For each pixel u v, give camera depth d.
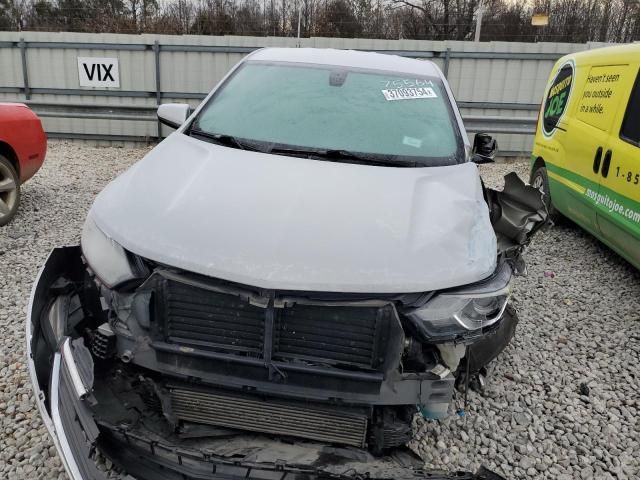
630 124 4.82
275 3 18.02
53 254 2.53
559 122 6.26
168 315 2.06
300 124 3.19
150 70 10.78
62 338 2.17
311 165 2.79
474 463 2.78
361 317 2.01
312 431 2.09
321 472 1.90
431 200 2.55
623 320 4.41
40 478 2.48
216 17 17.83
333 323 2.01
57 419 1.97
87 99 10.99
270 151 2.97
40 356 2.19
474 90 10.62
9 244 5.14
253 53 4.02
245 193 2.40
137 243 2.16
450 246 2.24
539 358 3.79
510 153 10.73
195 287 2.03
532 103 10.61
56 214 6.15
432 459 2.77
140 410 2.14
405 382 2.05
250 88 3.52
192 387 2.10
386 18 21.25
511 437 3.00
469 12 22.72
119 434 2.00
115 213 2.37
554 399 3.35
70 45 10.66
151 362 2.09
